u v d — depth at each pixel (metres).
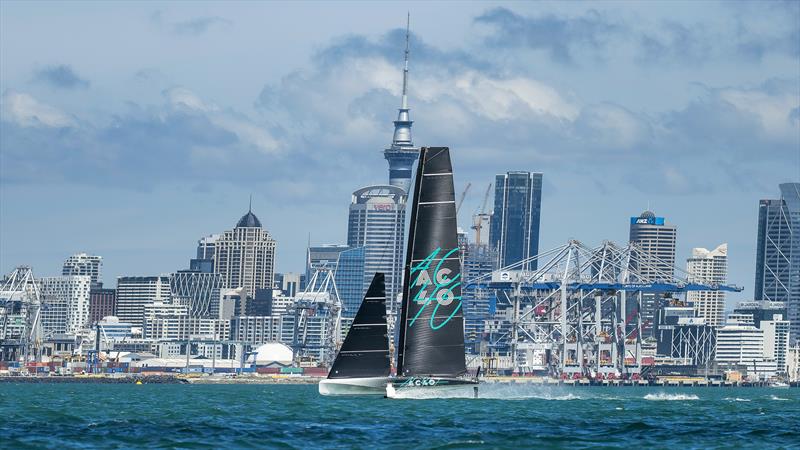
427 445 132.00
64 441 133.25
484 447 130.75
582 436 145.00
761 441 142.75
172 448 127.56
